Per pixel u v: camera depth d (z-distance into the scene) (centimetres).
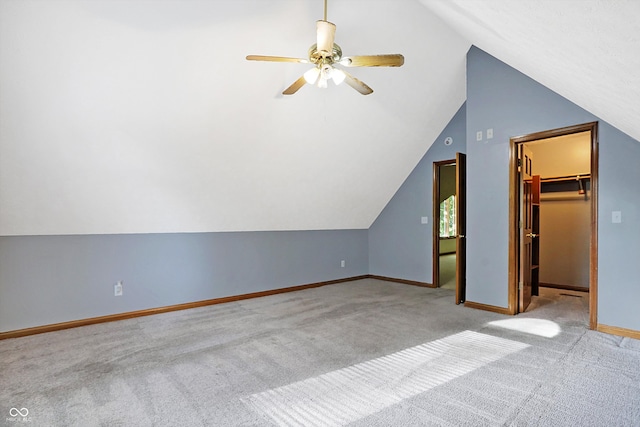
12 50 216
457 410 183
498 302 373
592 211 308
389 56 241
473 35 305
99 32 230
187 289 408
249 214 437
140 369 237
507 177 364
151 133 298
